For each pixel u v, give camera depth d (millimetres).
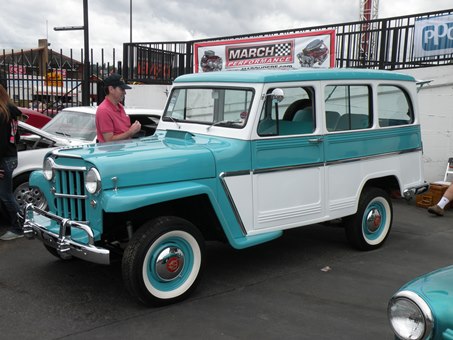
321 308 3895
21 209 5953
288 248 5531
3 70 13758
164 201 3715
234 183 4203
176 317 3684
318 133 4750
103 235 4039
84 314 3719
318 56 9398
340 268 4883
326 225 5926
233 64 10695
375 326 3580
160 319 3646
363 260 5148
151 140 4621
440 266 4984
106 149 4059
